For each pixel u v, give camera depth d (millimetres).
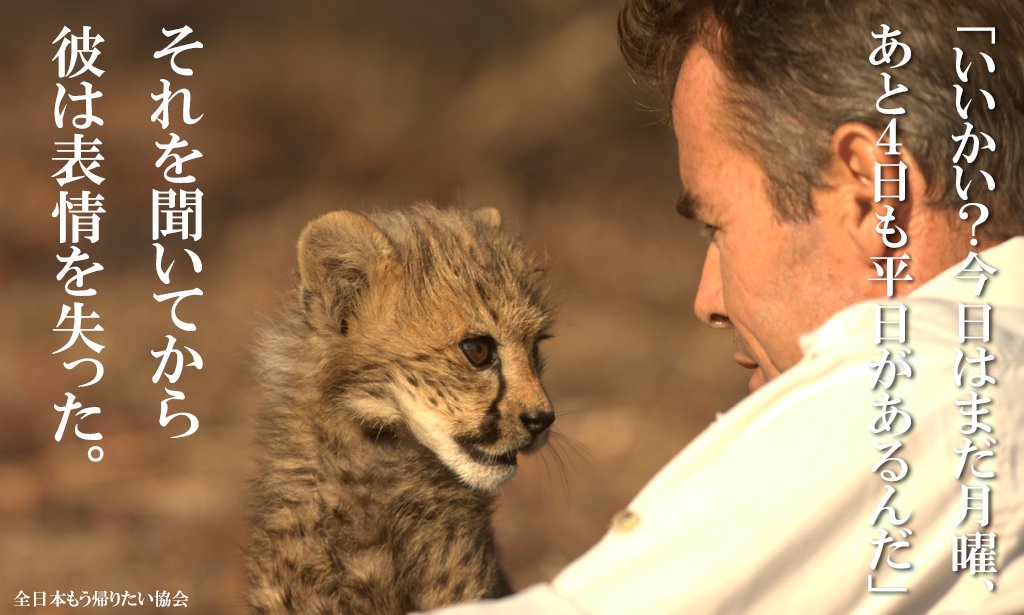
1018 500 4941
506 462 9469
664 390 19750
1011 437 4984
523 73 31781
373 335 9508
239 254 25344
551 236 26484
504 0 34469
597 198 28688
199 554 15445
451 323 9523
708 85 6156
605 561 4969
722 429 5039
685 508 4945
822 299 5957
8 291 23391
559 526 15828
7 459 17766
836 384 4996
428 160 29594
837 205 5848
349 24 34625
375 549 8852
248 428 18422
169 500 16656
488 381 9531
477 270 9703
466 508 9312
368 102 31422
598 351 21172
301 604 8812
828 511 4867
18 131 31156
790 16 5816
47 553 15273
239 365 20438
